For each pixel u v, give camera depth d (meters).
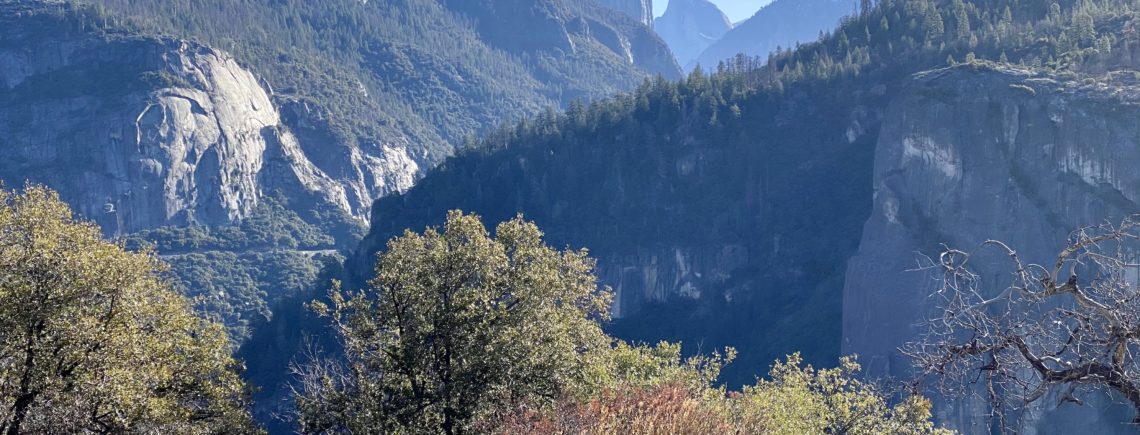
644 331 151.38
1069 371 11.02
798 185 154.88
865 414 29.22
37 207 26.12
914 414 28.50
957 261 85.06
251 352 143.88
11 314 23.39
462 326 27.77
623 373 30.16
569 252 32.62
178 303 27.89
